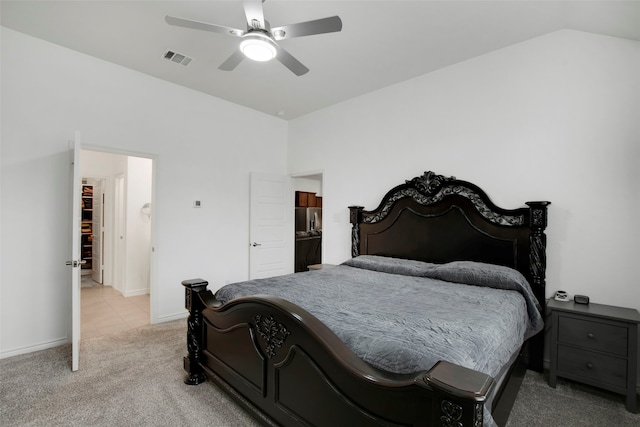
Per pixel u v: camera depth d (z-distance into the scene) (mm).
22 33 2840
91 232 6789
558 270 2672
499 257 2893
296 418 1587
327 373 1430
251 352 1883
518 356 2166
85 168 5340
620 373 2115
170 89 3846
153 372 2535
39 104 2943
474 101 3160
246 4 1832
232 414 1999
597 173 2520
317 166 4730
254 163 4773
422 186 3393
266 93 4133
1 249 2770
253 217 4648
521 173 2865
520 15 2459
